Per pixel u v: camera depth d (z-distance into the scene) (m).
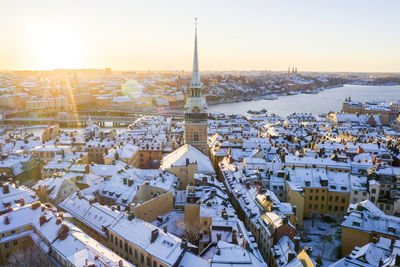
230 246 76.19
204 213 98.44
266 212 102.19
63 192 122.19
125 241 84.31
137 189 117.56
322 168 144.75
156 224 105.50
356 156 164.12
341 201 129.88
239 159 175.12
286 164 147.38
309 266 72.00
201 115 183.25
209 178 132.75
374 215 102.31
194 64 182.00
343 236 102.81
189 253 76.69
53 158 181.38
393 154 180.50
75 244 78.94
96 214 98.12
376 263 77.44
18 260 80.69
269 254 92.06
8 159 167.75
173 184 129.00
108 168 153.38
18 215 93.12
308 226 123.81
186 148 161.62
